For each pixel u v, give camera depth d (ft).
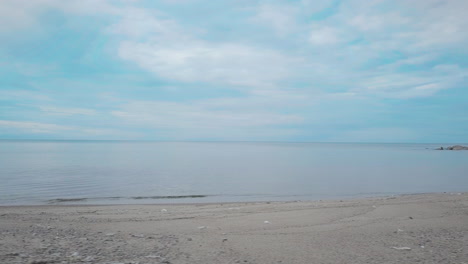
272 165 189.57
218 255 24.99
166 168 161.99
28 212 54.03
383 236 33.35
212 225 40.98
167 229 38.19
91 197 79.77
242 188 97.09
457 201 60.08
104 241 29.07
